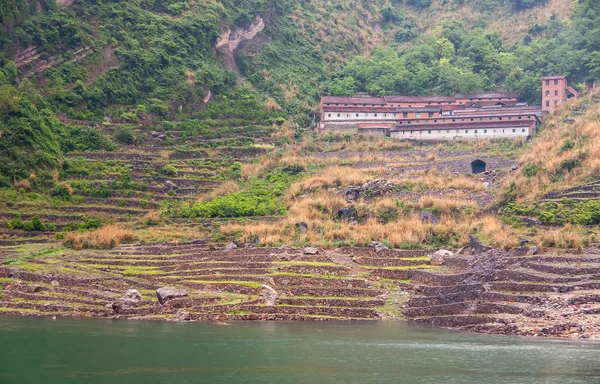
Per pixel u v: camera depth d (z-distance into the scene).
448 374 61.62
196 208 133.12
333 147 156.38
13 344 72.38
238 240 115.12
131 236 121.81
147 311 89.56
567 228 98.94
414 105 171.62
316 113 177.12
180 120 168.62
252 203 134.50
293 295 93.06
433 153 147.38
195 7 195.25
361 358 67.06
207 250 112.88
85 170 142.75
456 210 117.50
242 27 197.62
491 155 139.88
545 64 180.75
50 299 93.62
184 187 144.88
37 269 104.12
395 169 140.88
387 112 169.00
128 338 75.56
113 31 178.00
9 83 156.12
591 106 153.12
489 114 157.62
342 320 86.31
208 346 72.00
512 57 188.38
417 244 107.88
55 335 76.75
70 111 159.25
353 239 109.50
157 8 192.62
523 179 118.00
